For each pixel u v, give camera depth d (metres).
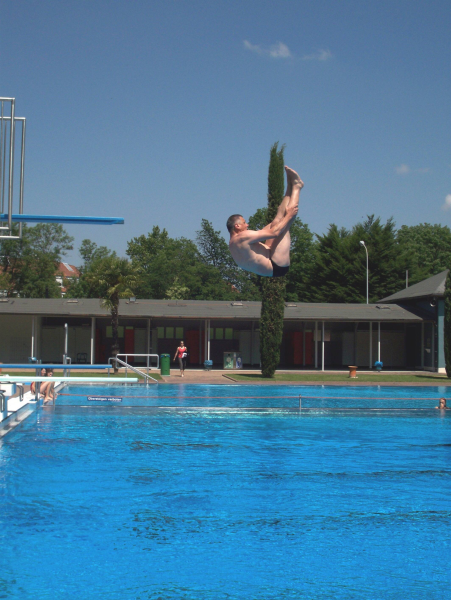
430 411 17.28
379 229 61.56
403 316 37.00
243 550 6.02
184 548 6.05
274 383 26.23
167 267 76.50
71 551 5.93
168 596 4.95
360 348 41.22
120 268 31.36
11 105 10.27
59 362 38.72
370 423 14.89
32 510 7.24
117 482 8.60
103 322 39.81
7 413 13.72
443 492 8.29
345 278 60.41
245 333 40.84
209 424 14.36
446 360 31.39
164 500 7.73
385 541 6.32
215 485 8.54
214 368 37.06
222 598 4.92
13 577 5.30
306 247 71.81
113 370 33.44
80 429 13.27
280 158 29.30
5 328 36.81
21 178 10.23
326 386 25.73
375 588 5.16
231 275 86.12
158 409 16.92
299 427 14.11
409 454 10.96
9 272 70.31
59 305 36.41
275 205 29.25
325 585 5.21
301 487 8.48
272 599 4.91
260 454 10.82
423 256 79.88
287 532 6.57
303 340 40.91
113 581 5.23
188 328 40.62
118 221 9.80
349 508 7.50
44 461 9.91
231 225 5.55
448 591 5.11
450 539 6.41
